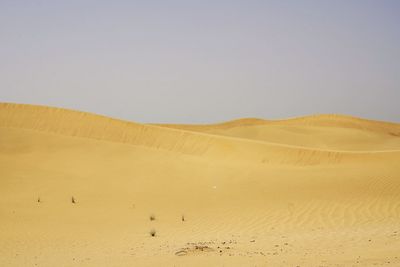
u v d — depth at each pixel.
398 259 11.41
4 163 31.16
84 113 48.03
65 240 16.67
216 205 23.28
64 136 40.03
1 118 47.28
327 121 106.06
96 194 25.36
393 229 17.16
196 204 23.55
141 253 13.70
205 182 27.75
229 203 23.56
